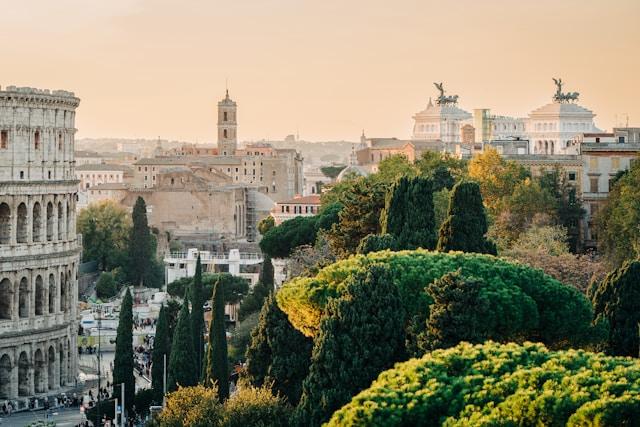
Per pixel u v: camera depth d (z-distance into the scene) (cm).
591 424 19562
